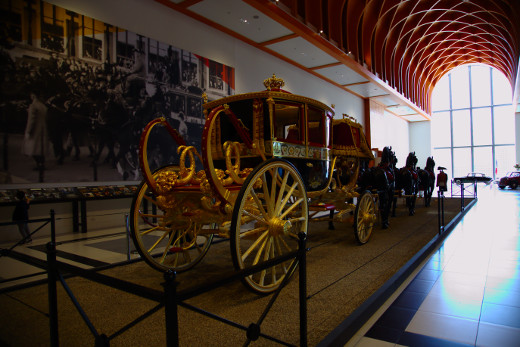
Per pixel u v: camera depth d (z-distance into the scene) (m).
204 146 2.82
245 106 3.63
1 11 5.88
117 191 7.17
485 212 9.57
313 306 2.79
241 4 8.38
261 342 2.21
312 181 4.11
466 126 28.47
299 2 10.62
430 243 5.06
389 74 18.02
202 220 3.40
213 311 2.72
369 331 2.53
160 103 8.26
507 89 27.02
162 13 8.38
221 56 9.96
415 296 3.20
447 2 16.59
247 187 2.84
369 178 6.44
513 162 26.67
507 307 2.93
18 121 6.07
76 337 2.33
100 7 7.21
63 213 6.97
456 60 24.69
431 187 11.29
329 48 11.55
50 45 6.46
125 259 4.71
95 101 7.09
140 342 2.24
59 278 1.87
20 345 2.23
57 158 6.56
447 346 2.31
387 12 15.69
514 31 15.49
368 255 4.48
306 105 3.89
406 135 29.02
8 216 6.24
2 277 3.97
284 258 1.90
